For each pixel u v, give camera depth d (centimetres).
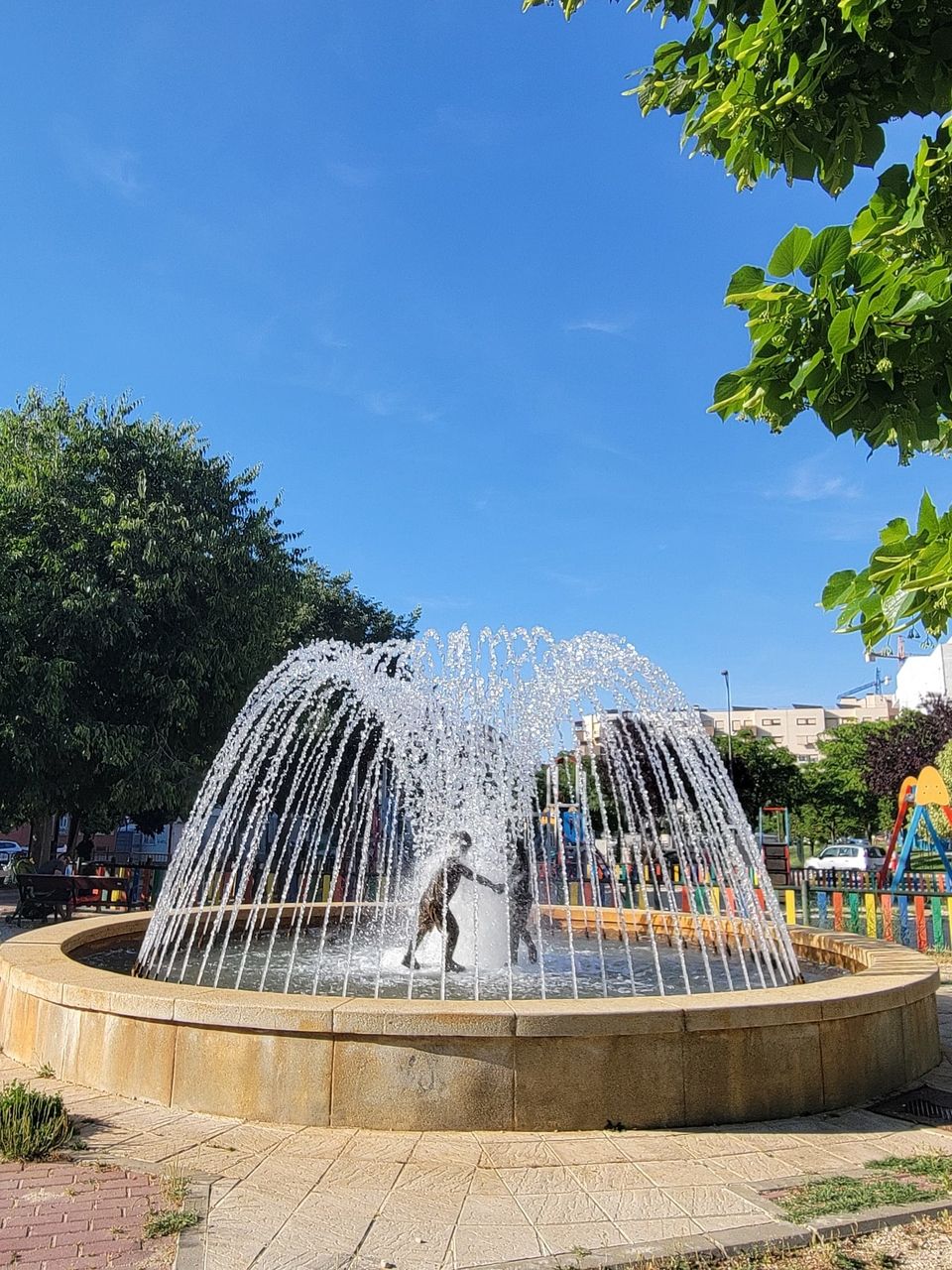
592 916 1351
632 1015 556
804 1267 385
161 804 2061
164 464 2202
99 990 625
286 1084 553
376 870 1844
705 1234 408
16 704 1895
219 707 2223
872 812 4991
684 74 451
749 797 3309
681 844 1261
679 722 1123
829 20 357
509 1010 555
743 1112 566
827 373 323
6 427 2166
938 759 2677
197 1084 570
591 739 1410
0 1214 423
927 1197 446
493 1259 386
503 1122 541
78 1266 377
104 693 2169
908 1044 670
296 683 1248
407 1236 407
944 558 269
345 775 2094
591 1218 425
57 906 1675
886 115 379
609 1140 528
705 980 930
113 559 2019
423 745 1169
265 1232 409
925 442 380
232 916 1170
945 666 4844
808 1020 593
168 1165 484
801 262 318
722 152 431
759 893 1190
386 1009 555
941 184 326
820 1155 510
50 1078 640
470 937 998
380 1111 542
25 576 1950
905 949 893
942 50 356
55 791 2117
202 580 2133
